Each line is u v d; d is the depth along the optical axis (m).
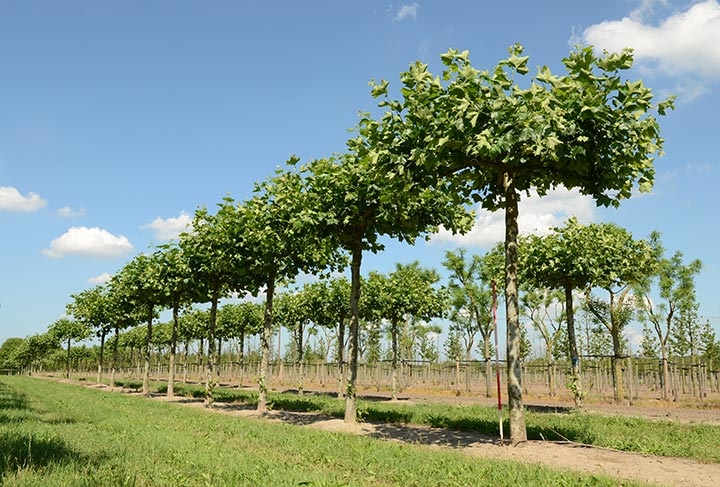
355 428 13.29
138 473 6.66
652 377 29.42
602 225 20.20
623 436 11.37
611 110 9.02
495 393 28.34
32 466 6.46
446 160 10.35
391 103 10.39
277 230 16.12
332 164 13.68
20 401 19.25
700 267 26.94
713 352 32.66
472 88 9.27
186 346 45.78
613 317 27.58
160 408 18.48
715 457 9.07
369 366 35.66
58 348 77.12
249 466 7.43
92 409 17.27
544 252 16.97
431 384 32.88
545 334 32.50
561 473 7.43
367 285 24.45
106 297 34.22
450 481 7.00
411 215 13.28
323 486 6.29
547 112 8.94
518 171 10.70
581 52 8.90
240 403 22.48
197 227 20.36
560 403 23.03
